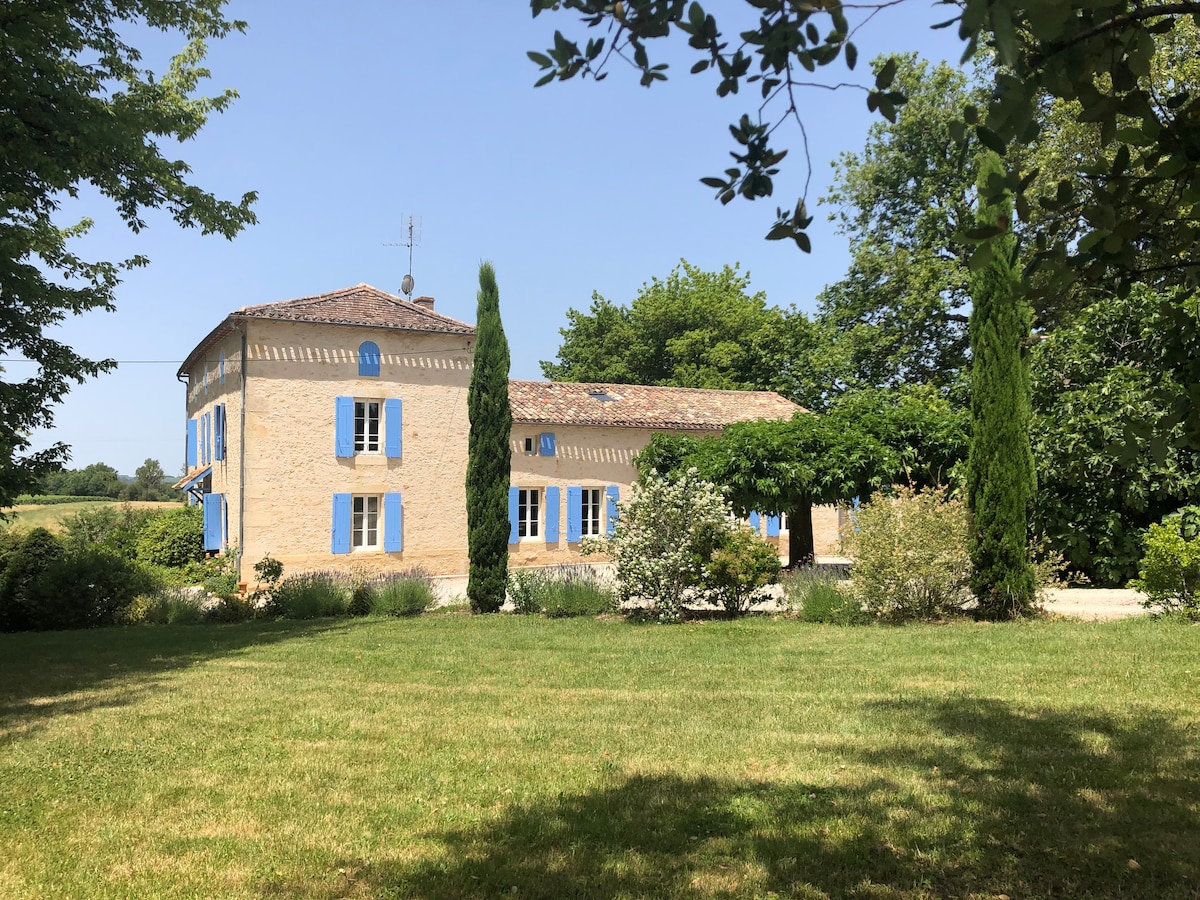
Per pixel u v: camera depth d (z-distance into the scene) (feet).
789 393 102.83
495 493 46.60
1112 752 16.25
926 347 85.76
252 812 14.87
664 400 86.22
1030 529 43.98
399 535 69.05
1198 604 30.45
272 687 26.00
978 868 11.84
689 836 13.34
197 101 41.65
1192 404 9.00
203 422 79.25
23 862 12.91
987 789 14.64
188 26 38.73
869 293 88.22
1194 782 14.49
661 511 39.37
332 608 47.11
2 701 25.39
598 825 13.80
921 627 33.30
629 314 133.90
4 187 33.53
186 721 21.63
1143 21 7.42
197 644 36.68
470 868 12.35
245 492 64.08
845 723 19.51
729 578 39.01
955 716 19.49
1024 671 23.84
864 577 35.58
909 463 44.83
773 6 7.12
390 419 69.15
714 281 133.28
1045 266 8.29
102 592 47.11
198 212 38.37
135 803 15.44
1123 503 42.29
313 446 66.44
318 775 16.80
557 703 22.66
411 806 14.96
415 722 20.94
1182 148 7.52
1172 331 9.71
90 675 29.43
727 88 8.00
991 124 7.06
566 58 7.97
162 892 11.79
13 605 45.55
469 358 73.10
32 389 37.91
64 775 17.21
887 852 12.46
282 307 65.82
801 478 43.91
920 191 82.84
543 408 78.07
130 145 34.81
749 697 22.61
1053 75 7.21
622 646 32.07
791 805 14.39
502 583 46.32
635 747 18.16
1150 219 8.32
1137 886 11.09
